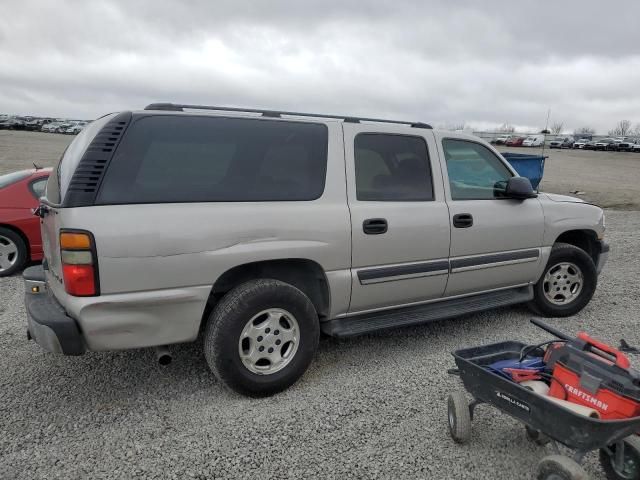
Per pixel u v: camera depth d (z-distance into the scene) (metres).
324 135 3.79
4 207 6.32
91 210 2.94
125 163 3.09
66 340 2.98
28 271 3.74
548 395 2.75
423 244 4.05
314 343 3.61
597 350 2.71
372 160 3.96
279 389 3.50
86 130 3.54
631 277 6.80
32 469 2.71
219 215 3.25
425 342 4.48
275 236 3.42
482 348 3.14
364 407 3.38
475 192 4.46
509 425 3.19
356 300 3.83
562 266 5.03
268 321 3.42
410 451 2.92
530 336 4.63
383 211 3.86
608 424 2.25
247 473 2.71
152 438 3.00
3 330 4.62
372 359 4.12
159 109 3.47
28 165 20.39
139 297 3.04
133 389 3.58
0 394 3.49
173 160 3.24
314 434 3.06
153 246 3.04
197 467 2.75
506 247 4.55
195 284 3.20
